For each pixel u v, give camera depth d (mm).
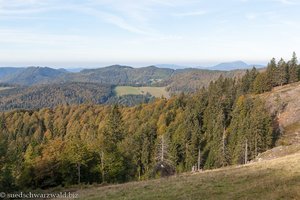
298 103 123312
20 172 62156
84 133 169875
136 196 30109
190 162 109000
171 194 27969
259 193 23250
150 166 108500
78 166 64688
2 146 57375
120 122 131250
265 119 104562
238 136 109188
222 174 34562
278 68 151000
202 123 148250
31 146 78688
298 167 30844
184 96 193375
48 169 62594
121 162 71250
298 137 105938
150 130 144125
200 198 24766
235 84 175250
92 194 37281
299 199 20547
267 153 63781
